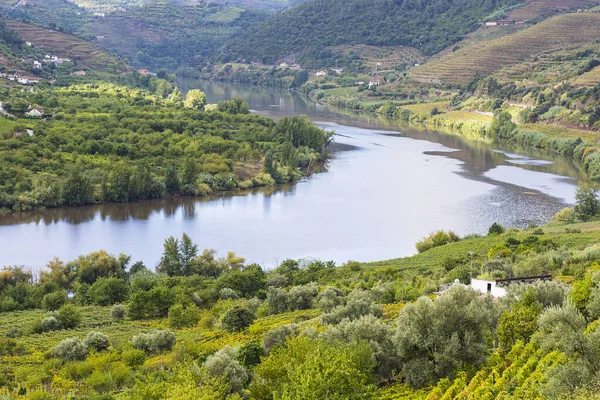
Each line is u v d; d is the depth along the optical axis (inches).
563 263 5142.7
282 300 4970.5
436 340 3061.0
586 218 7367.1
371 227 7219.5
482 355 3046.3
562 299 3489.2
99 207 7859.3
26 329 4566.9
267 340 3676.2
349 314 3978.8
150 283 5447.8
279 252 6456.7
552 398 2407.7
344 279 5418.3
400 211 7839.6
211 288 5457.7
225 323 4411.9
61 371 3602.4
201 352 3779.5
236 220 7450.8
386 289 4867.1
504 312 3260.3
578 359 2513.5
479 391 2770.7
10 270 5629.9
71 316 4707.2
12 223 7145.7
